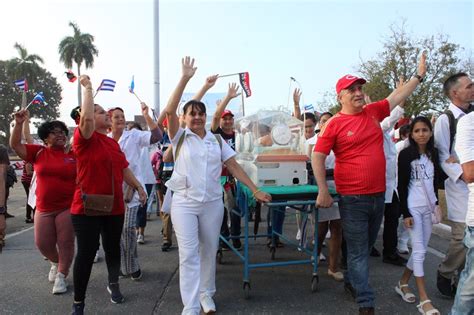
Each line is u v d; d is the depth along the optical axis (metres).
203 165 3.41
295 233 6.70
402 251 5.54
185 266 3.31
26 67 50.19
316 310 3.65
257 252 5.58
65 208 4.22
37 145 4.33
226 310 3.65
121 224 3.77
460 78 3.66
